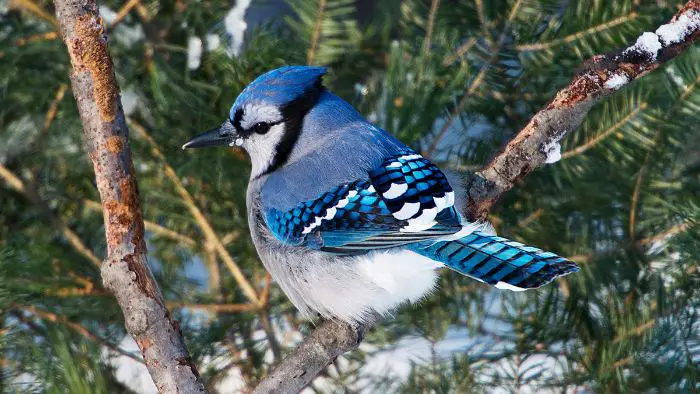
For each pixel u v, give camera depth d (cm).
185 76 678
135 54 679
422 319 720
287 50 699
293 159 671
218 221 716
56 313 652
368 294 634
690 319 627
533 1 691
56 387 577
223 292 745
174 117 693
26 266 648
